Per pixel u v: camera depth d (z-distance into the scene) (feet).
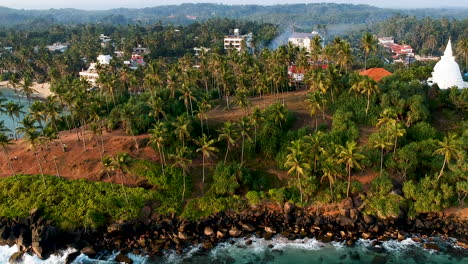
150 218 287.48
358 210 286.05
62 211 285.84
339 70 479.00
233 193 304.30
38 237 264.11
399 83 393.29
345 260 250.98
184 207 298.15
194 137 353.92
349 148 273.13
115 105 431.43
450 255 252.62
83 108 345.31
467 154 307.17
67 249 267.18
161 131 302.66
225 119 387.75
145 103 390.63
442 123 376.27
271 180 321.73
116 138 359.25
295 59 505.25
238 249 264.93
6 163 341.82
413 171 308.60
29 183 310.24
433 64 618.03
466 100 373.61
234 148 350.43
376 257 252.62
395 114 329.31
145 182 314.96
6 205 293.02
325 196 295.69
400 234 273.33
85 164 331.16
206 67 496.23
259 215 292.40
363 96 390.83
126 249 266.36
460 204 288.30
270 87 481.46
